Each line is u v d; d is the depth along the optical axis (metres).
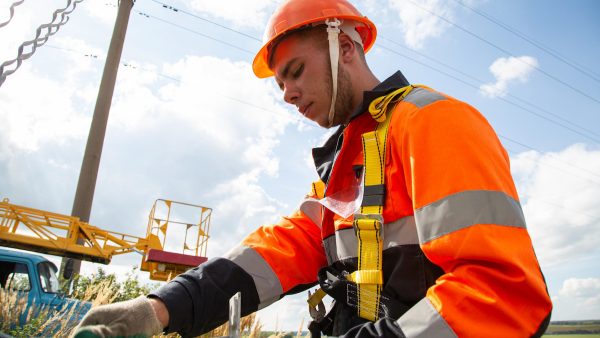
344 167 1.21
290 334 3.25
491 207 0.81
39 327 4.35
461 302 0.74
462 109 0.95
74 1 1.41
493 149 0.91
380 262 0.99
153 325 0.97
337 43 1.28
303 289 1.38
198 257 11.41
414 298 0.95
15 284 6.03
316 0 1.33
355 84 1.32
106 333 0.72
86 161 12.13
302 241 1.38
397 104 1.10
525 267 0.75
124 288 7.95
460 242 0.79
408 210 0.99
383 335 0.77
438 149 0.89
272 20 1.38
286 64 1.32
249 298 1.26
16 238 10.27
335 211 1.12
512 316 0.71
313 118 1.35
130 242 11.82
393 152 1.04
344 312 1.10
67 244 10.84
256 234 1.41
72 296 7.01
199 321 1.15
